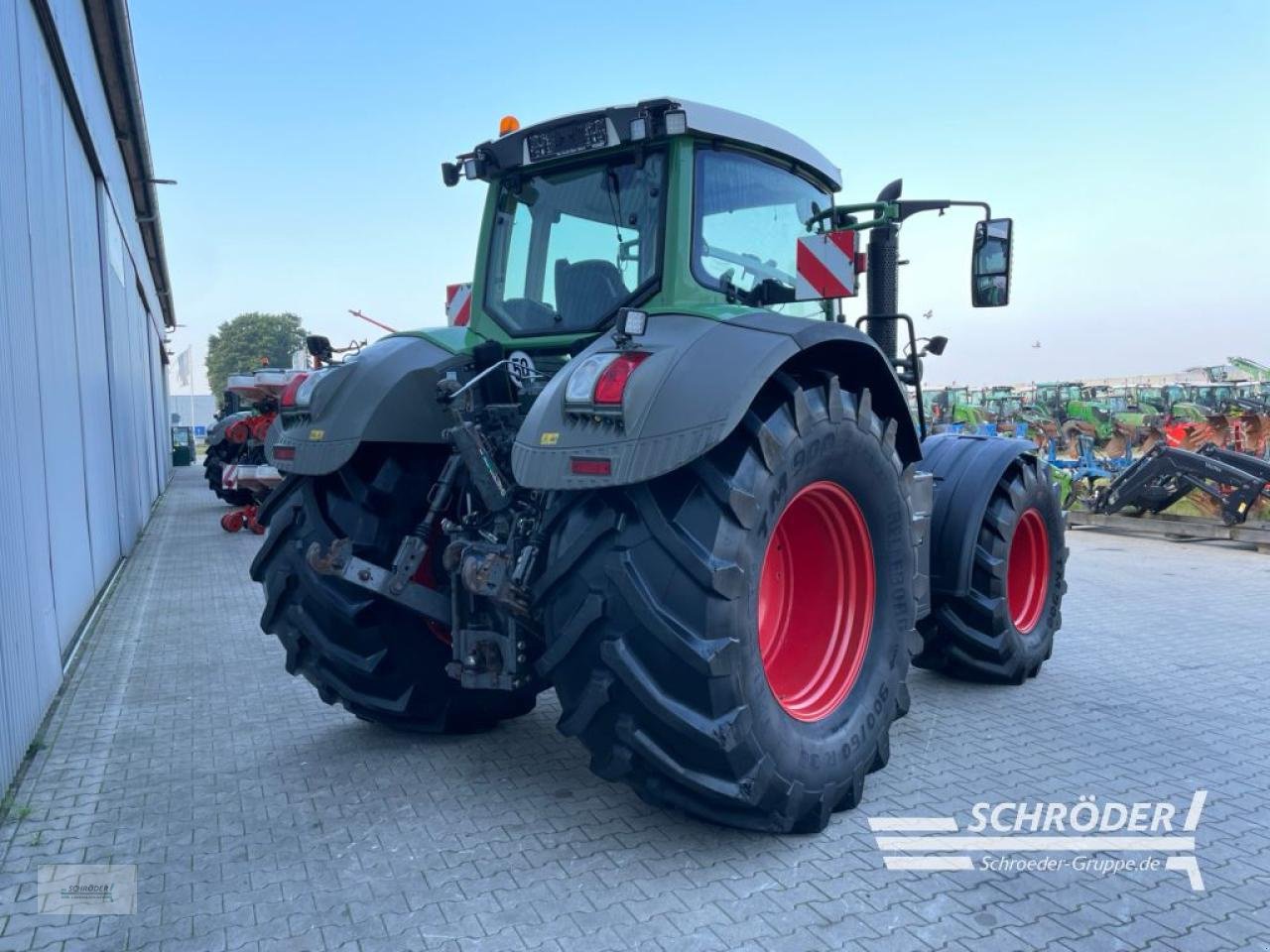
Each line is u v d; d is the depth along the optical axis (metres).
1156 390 21.38
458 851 2.93
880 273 4.20
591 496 2.80
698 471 2.74
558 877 2.76
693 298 3.27
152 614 6.84
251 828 3.13
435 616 3.48
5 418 4.02
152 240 19.08
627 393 2.66
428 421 3.66
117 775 3.64
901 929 2.47
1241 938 2.45
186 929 2.49
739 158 3.55
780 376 2.91
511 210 3.81
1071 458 13.55
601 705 2.75
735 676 2.65
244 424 12.22
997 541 4.58
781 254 3.79
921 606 4.03
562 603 2.79
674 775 2.74
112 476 8.93
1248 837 3.05
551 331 3.60
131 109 11.05
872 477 3.26
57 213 6.12
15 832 3.12
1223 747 3.90
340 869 2.82
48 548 4.85
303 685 4.93
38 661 4.35
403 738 4.04
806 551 3.42
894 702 3.36
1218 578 8.22
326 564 3.42
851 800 3.20
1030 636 4.91
